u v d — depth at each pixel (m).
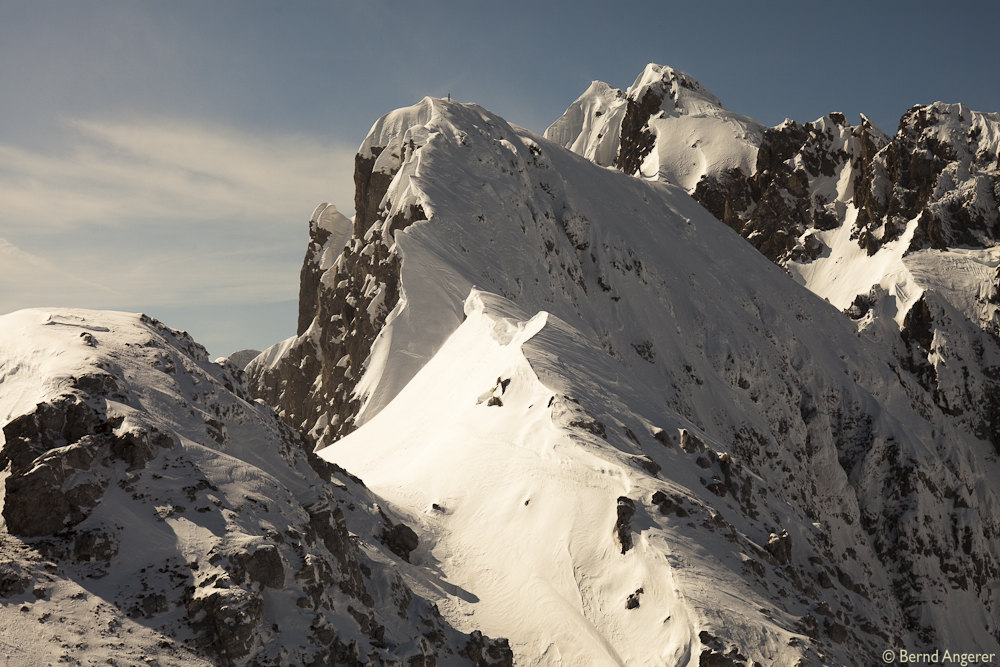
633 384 61.31
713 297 143.25
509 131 153.88
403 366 93.44
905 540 122.88
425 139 132.38
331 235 184.38
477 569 43.69
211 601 27.03
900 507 125.44
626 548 41.16
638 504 42.78
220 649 26.64
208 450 33.56
